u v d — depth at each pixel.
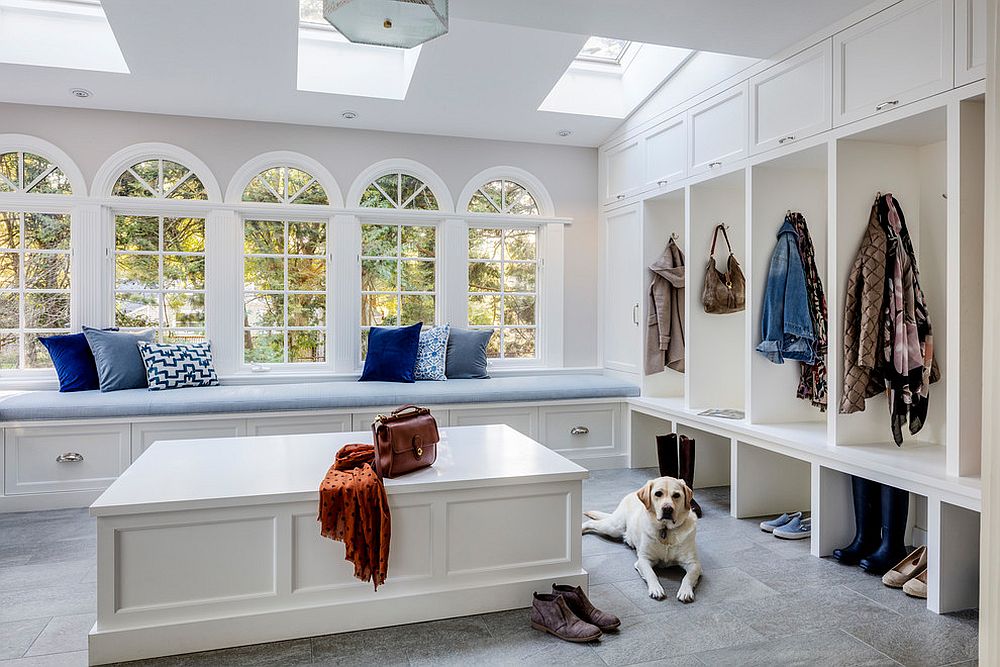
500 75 4.29
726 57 3.82
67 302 4.44
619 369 5.17
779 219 3.67
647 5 2.95
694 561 2.75
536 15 3.06
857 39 2.96
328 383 4.66
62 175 4.39
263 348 4.82
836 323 3.10
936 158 3.15
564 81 4.84
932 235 3.18
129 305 4.56
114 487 2.26
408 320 5.12
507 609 2.48
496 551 2.48
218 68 4.00
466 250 5.15
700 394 4.23
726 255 4.26
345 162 4.88
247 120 4.67
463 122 4.88
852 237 3.10
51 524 3.47
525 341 5.41
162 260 4.60
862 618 2.43
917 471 2.58
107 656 2.07
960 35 2.48
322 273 4.92
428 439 2.53
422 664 2.09
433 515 2.39
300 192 4.82
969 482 2.40
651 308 4.72
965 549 2.49
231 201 4.64
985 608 0.74
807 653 2.17
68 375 4.15
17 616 2.41
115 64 3.99
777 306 3.57
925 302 3.19
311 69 4.33
